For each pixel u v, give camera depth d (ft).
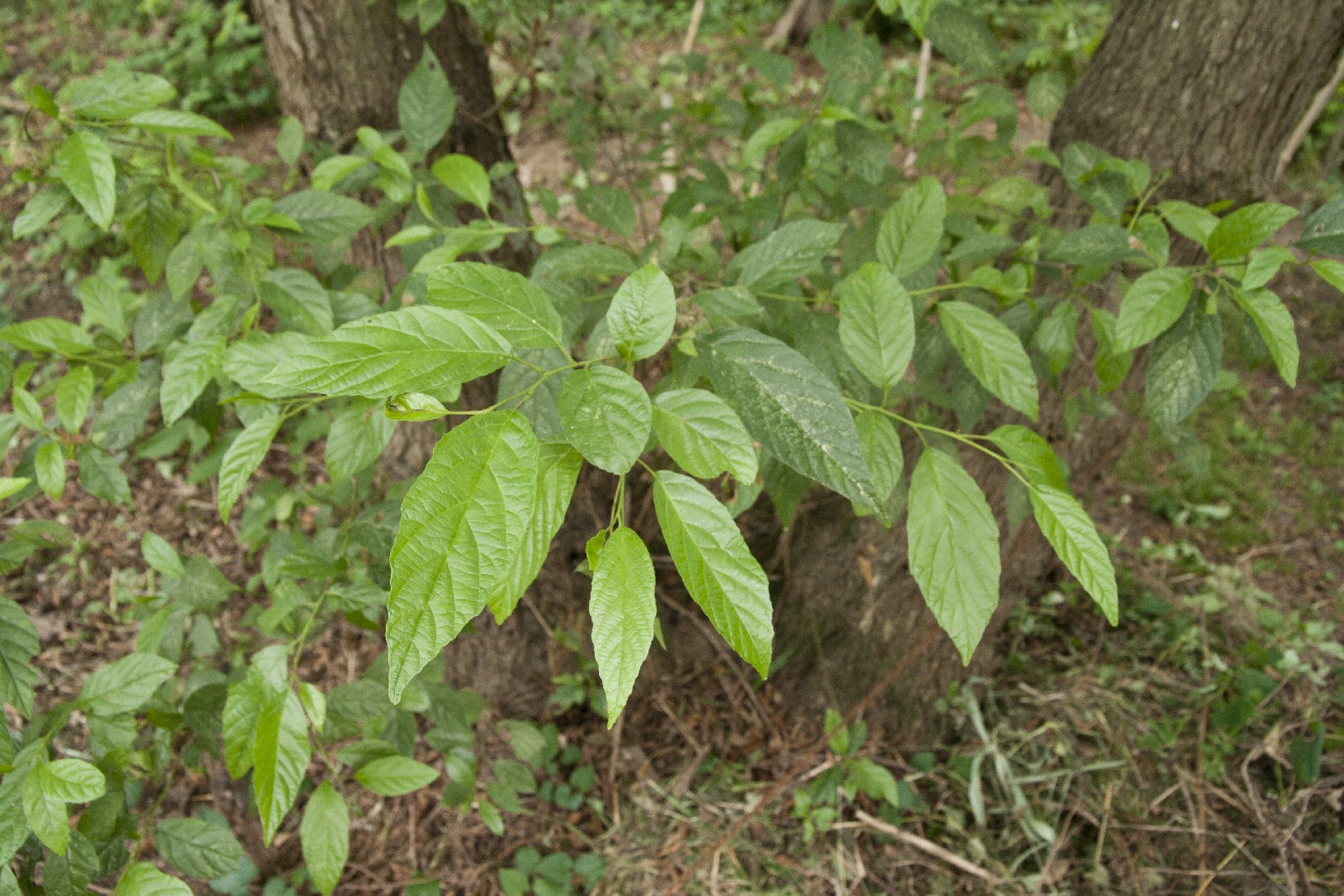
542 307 2.56
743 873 8.40
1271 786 8.27
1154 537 11.71
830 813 8.60
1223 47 5.62
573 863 8.70
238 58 19.02
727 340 2.93
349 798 8.96
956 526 2.91
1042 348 4.56
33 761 3.48
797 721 9.62
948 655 9.19
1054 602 10.66
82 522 11.57
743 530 9.64
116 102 3.87
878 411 3.22
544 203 7.16
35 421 4.30
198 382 3.91
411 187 5.10
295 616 5.77
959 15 4.69
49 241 15.49
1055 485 3.20
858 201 5.91
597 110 9.61
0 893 3.57
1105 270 4.57
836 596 9.09
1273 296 3.30
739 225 6.79
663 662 10.03
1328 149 16.92
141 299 12.77
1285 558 11.48
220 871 4.34
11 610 3.69
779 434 2.74
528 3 7.72
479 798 9.11
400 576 1.90
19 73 20.52
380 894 8.51
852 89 5.16
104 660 10.21
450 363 2.26
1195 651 9.87
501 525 2.01
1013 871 8.12
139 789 8.43
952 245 5.81
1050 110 6.60
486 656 9.52
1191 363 3.59
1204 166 5.94
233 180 5.08
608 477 8.91
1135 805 8.43
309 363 2.14
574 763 9.51
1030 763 8.90
